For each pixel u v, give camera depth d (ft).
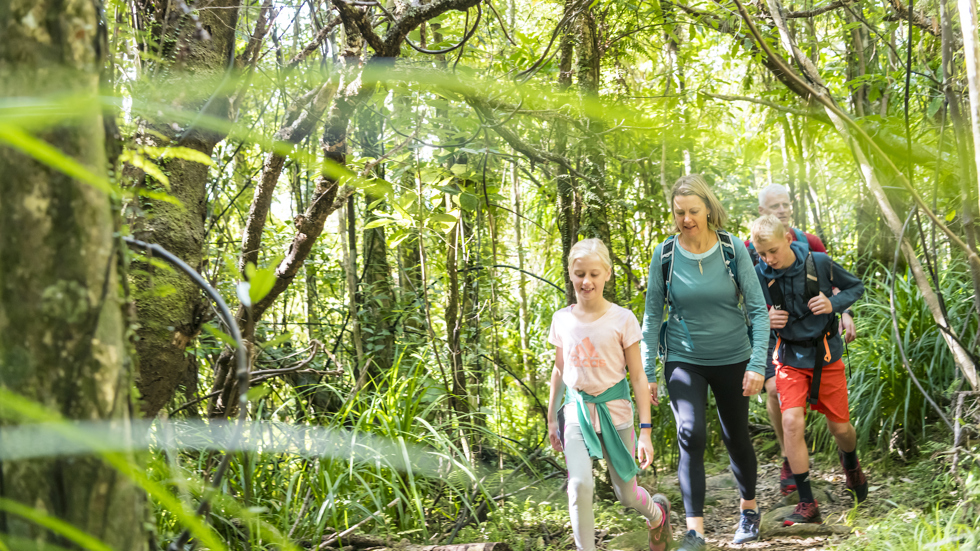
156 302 7.00
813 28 16.61
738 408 10.64
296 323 15.72
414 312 15.78
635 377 9.36
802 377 12.08
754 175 21.71
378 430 10.89
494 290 16.61
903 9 12.17
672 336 10.82
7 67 2.30
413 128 10.97
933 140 11.21
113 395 2.53
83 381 2.42
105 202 2.55
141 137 6.69
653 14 13.96
